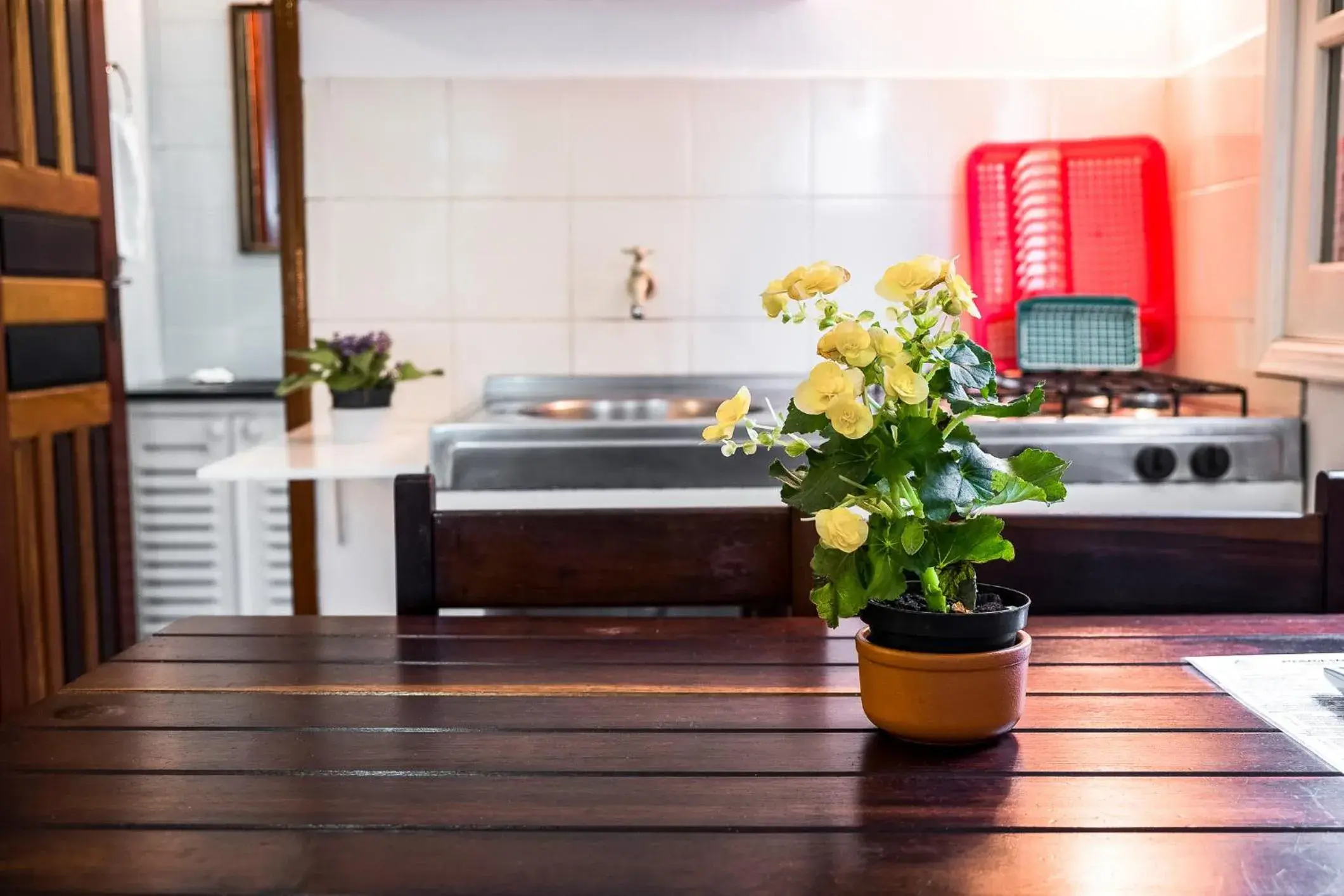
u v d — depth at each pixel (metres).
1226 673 0.98
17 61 2.43
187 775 0.78
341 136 2.46
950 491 0.78
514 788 0.76
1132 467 1.98
